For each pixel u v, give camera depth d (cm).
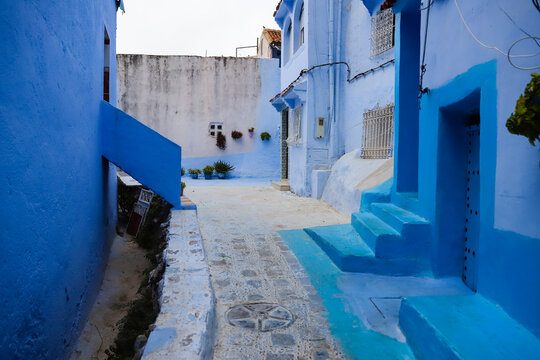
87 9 547
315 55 1064
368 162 867
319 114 1081
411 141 607
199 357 242
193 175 1945
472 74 366
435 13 451
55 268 385
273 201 1053
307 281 465
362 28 955
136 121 727
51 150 372
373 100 903
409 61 605
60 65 402
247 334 340
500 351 254
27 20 305
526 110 229
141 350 288
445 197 448
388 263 477
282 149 1538
